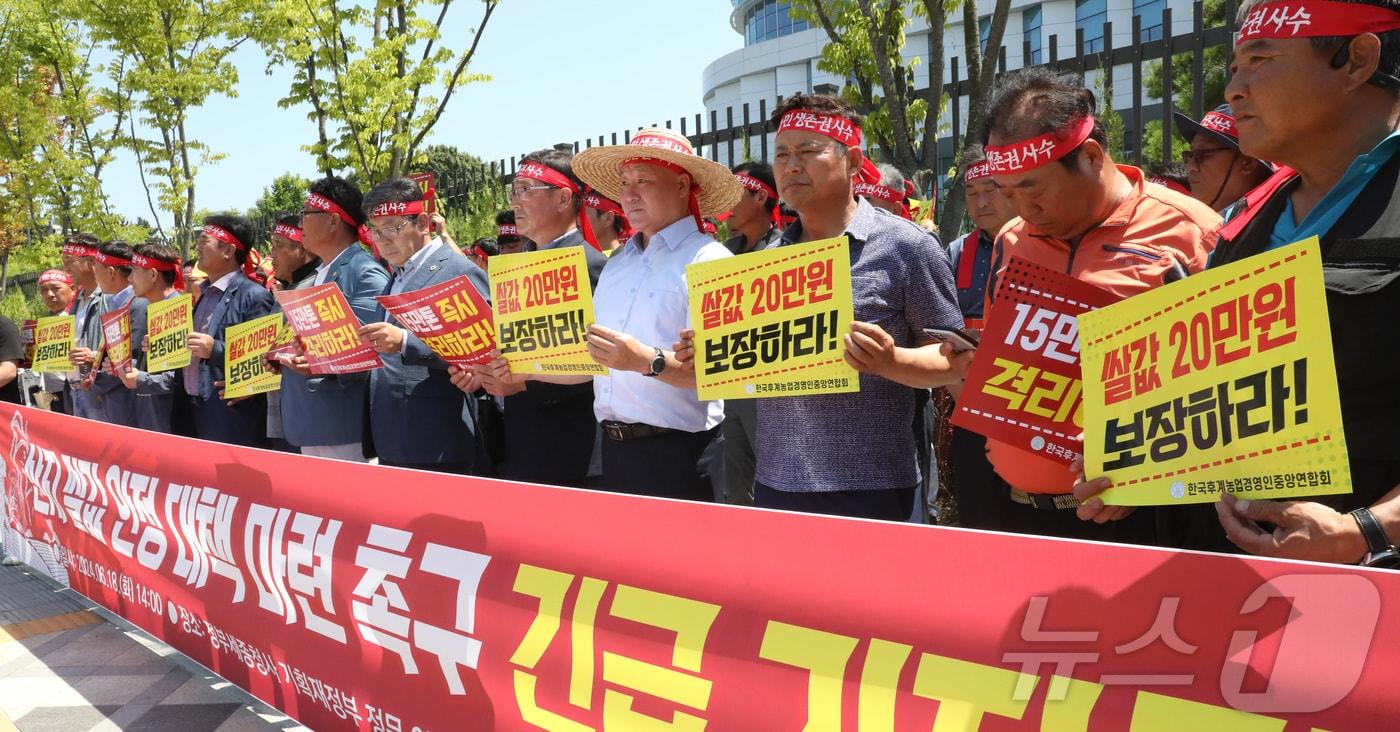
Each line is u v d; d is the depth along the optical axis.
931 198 6.54
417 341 3.84
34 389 9.83
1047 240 2.40
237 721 3.58
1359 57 1.72
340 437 4.40
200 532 3.79
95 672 4.10
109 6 13.14
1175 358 1.71
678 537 2.16
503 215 6.83
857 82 7.30
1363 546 1.52
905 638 1.81
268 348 4.62
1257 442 1.58
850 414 2.73
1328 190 1.83
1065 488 2.33
